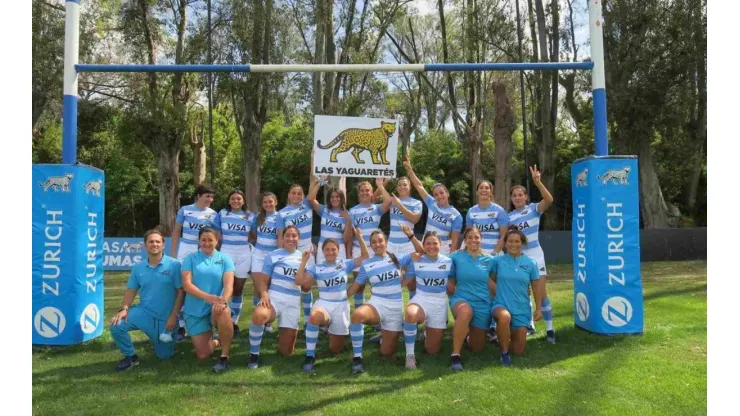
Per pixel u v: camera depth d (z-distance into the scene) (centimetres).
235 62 1650
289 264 490
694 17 1530
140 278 472
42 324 517
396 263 479
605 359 455
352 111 1716
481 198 571
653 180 1703
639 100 1563
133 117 1669
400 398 372
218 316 446
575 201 570
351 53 1683
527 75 1838
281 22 1678
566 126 2509
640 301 525
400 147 2514
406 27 2509
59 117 2088
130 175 2505
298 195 594
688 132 1789
